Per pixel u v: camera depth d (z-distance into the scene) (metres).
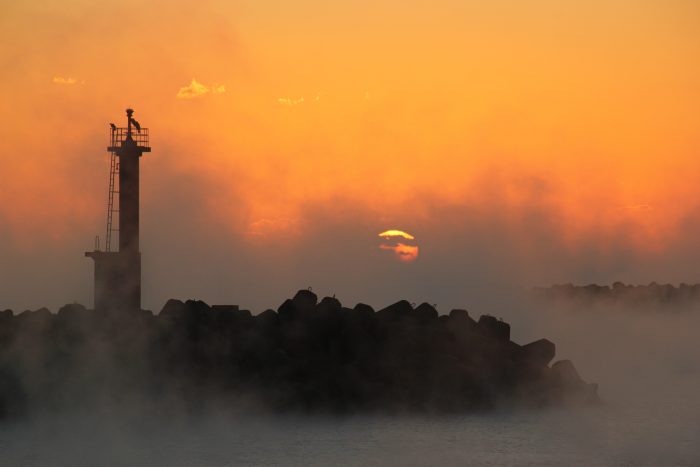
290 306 160.75
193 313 162.12
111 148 174.75
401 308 169.25
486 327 170.75
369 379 148.38
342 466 121.94
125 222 173.88
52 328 157.00
